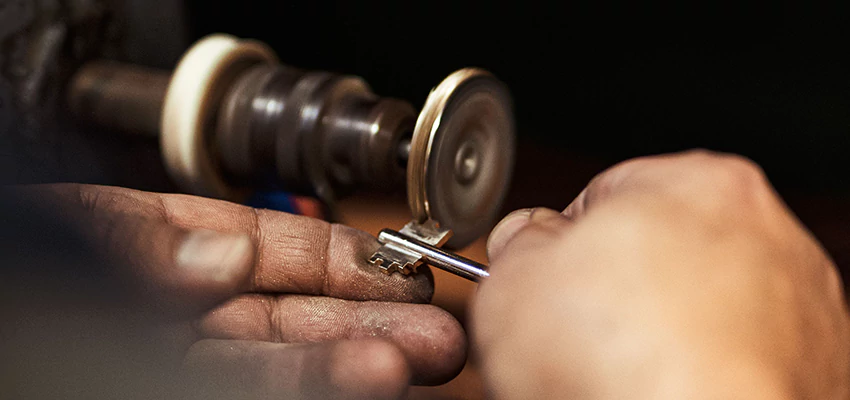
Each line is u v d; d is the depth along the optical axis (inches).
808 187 16.0
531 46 17.7
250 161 13.5
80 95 14.1
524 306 9.2
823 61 17.2
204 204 11.8
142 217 11.1
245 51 13.6
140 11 14.7
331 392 10.1
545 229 9.7
